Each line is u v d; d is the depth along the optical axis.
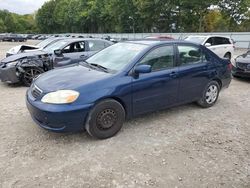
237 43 26.28
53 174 3.03
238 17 38.00
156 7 42.69
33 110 3.66
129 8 49.53
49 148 3.62
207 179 3.00
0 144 3.72
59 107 3.45
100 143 3.80
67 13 77.81
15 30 109.56
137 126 4.44
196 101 5.41
